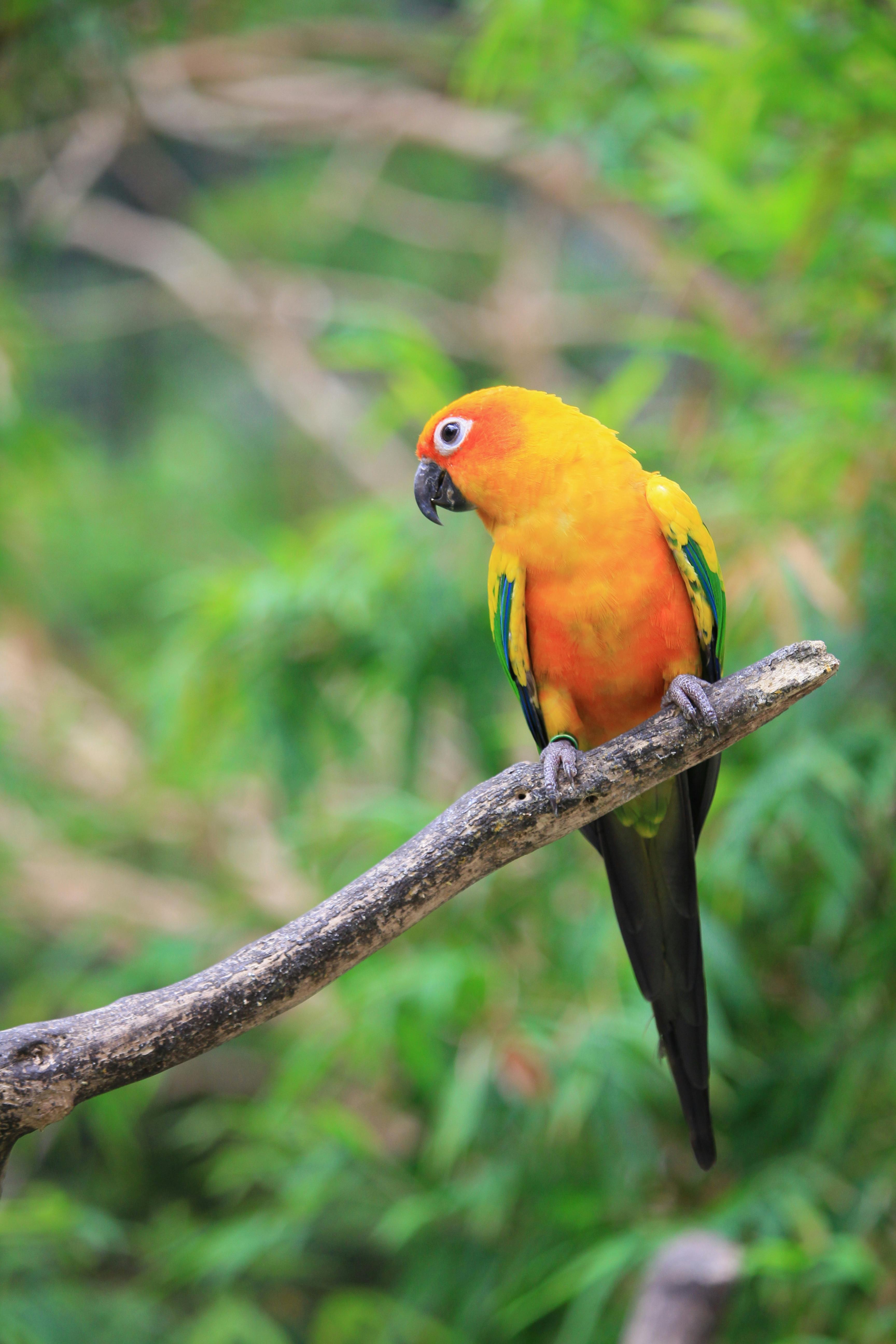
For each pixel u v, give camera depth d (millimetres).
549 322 13953
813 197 6680
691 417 8250
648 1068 7133
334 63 13453
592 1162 7691
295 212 15109
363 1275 10422
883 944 7023
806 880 7598
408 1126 8875
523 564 4789
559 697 4934
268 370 13836
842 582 7090
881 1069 7188
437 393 8234
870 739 7090
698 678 4562
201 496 14875
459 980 7109
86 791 11203
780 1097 7500
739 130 7117
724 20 7469
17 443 10797
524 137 10398
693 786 5246
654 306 11711
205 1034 3623
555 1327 7875
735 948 7109
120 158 15703
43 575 12695
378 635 8070
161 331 17484
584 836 5266
